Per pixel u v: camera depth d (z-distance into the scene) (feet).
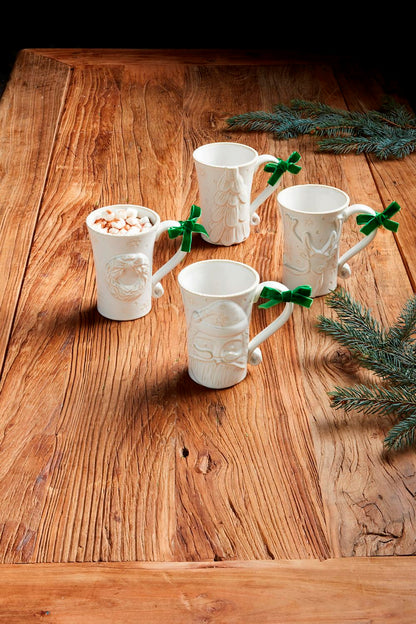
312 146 6.53
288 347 4.15
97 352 4.11
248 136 6.68
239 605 2.73
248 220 5.14
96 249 4.19
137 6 12.40
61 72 7.84
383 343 3.97
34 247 5.06
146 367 4.00
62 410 3.69
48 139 6.52
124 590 2.79
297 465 3.36
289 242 4.52
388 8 11.60
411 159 6.34
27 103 7.16
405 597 2.76
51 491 3.22
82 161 6.19
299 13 12.01
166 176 5.97
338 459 3.40
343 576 2.84
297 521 3.07
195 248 5.12
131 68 8.01
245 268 3.78
